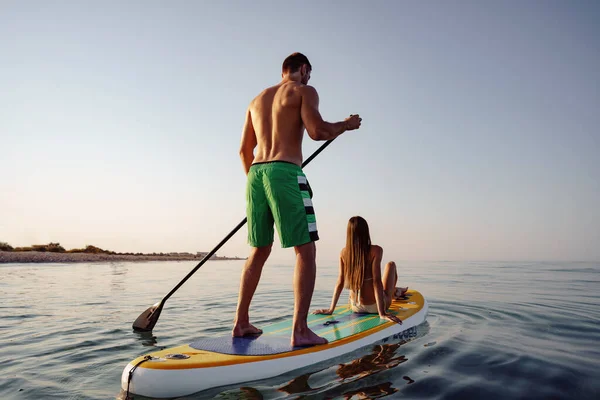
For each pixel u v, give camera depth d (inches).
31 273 458.9
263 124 114.0
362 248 154.3
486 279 393.1
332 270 613.9
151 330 157.6
